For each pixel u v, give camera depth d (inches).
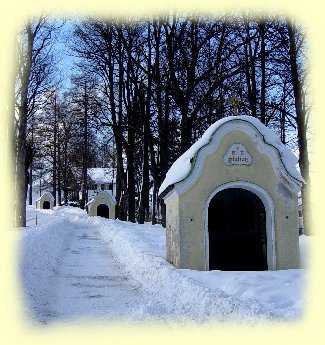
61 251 822.5
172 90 1116.5
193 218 550.0
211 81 1125.1
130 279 573.0
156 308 409.7
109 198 1989.4
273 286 415.8
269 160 553.6
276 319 303.7
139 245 776.3
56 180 2751.0
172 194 593.0
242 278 470.9
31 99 1492.4
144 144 1376.7
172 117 1318.9
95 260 732.7
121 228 1098.1
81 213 2153.1
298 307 342.3
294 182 554.3
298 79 915.4
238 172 550.6
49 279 555.2
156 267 549.0
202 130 1256.8
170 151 1298.0
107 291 501.4
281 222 548.7
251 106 1074.7
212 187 550.6
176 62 1149.7
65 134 2485.2
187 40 1129.4
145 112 1309.1
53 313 407.5
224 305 350.0
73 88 1750.7
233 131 553.9
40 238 772.6
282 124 1128.8
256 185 549.6
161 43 1234.6
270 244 547.8
